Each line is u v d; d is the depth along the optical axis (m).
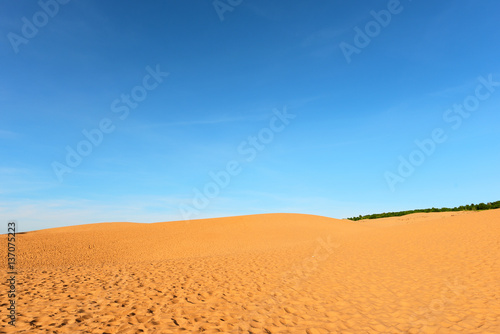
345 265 12.00
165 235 26.84
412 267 11.02
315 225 31.95
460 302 7.40
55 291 8.09
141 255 19.48
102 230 29.47
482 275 9.31
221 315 6.81
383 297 8.08
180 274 10.58
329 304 7.62
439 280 9.21
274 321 6.54
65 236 25.48
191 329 5.99
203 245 22.75
